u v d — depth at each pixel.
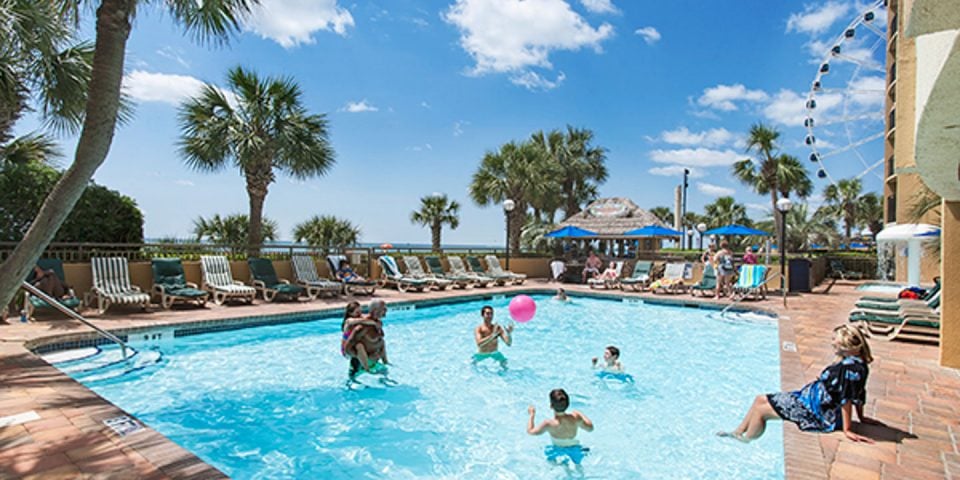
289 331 9.40
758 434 4.24
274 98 13.40
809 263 15.64
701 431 4.87
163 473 2.82
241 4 5.36
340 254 14.72
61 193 3.93
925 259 18.19
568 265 18.95
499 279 17.03
